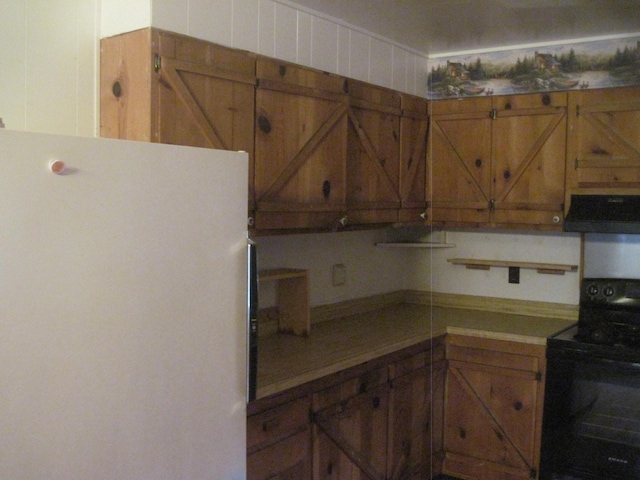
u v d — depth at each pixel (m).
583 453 2.95
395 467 3.00
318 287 3.38
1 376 1.17
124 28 2.15
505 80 3.49
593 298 3.34
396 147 3.30
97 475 1.34
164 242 1.46
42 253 1.22
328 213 2.78
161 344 1.46
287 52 2.64
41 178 1.21
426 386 3.20
